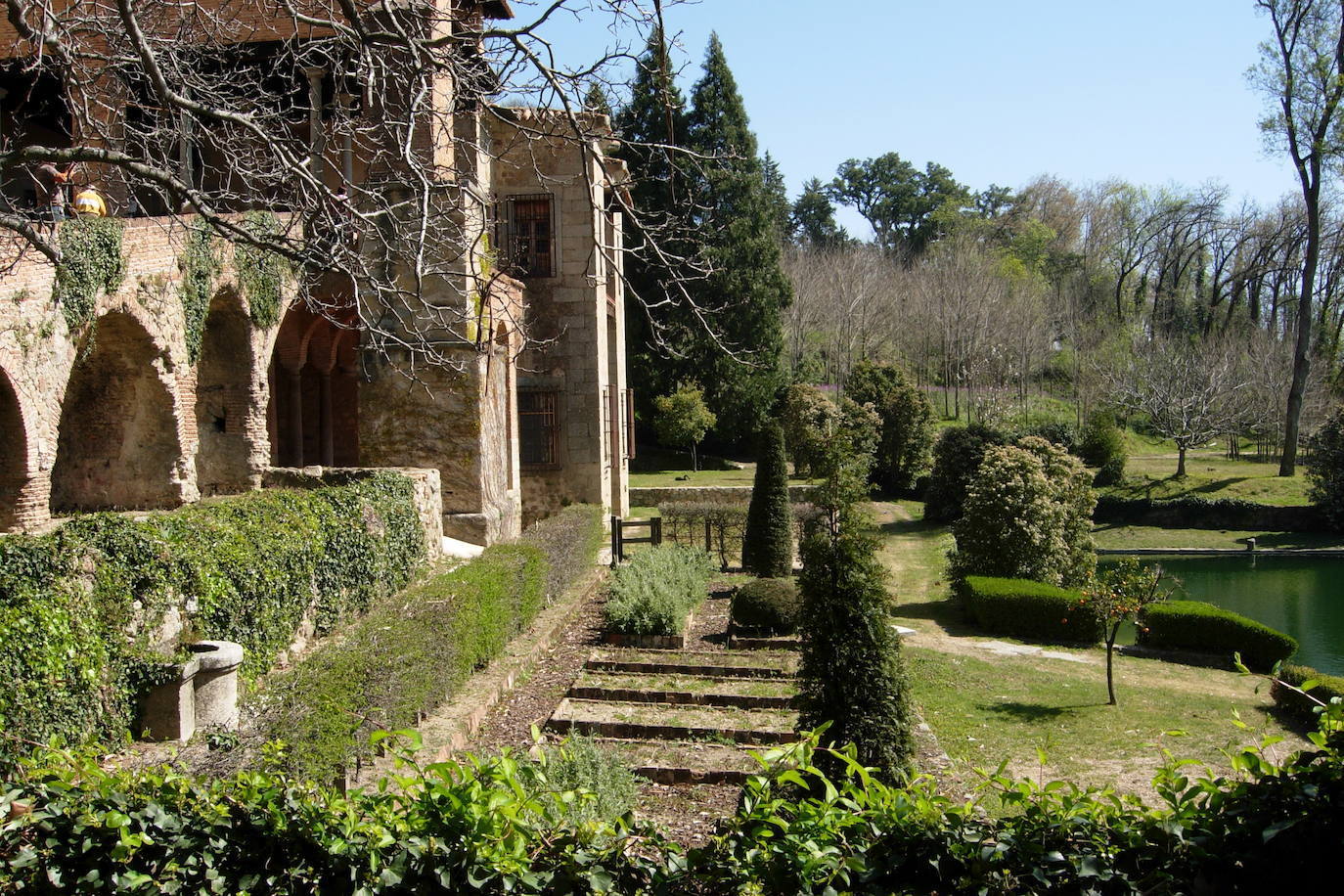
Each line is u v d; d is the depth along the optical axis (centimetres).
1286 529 4016
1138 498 4250
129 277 1502
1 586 884
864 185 8788
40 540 954
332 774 846
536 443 2630
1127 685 1772
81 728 927
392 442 1969
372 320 1175
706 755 1185
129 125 1114
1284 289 6994
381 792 556
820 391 5212
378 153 1167
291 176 1066
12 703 854
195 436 1672
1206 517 4100
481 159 1939
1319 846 482
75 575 960
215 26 1230
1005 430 4028
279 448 2438
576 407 2622
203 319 1677
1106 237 7981
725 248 4469
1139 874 497
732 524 2941
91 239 1414
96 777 564
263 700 1003
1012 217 8850
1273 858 485
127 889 527
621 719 1293
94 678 945
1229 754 535
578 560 2167
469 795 516
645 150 3969
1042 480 2455
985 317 6031
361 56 1037
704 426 4619
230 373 1814
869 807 541
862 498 1064
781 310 5447
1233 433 5016
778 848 500
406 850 511
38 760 604
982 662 1881
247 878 529
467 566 1561
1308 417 5066
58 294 1362
